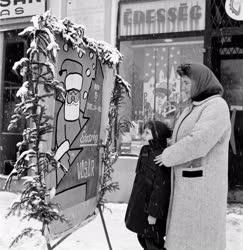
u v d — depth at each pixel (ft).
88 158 13.89
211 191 10.86
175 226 11.13
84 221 13.76
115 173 25.45
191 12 25.27
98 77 14.40
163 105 25.86
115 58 14.74
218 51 26.00
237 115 25.77
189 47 25.38
